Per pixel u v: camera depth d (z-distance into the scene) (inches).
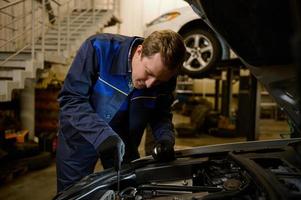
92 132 42.8
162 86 54.9
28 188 115.6
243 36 24.4
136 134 60.9
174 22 136.6
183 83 324.2
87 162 59.8
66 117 46.8
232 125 230.7
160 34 41.3
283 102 28.1
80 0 204.4
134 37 51.8
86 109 46.4
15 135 142.8
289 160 37.6
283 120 319.0
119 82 52.6
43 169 138.9
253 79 133.6
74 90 48.6
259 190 29.3
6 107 157.8
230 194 29.4
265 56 24.3
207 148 49.6
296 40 11.8
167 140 49.5
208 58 136.6
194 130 219.0
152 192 36.9
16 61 106.5
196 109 245.9
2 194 109.4
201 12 29.7
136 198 34.8
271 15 19.8
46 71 135.0
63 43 137.0
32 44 109.0
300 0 13.0
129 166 44.1
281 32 20.5
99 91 53.4
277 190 27.6
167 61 39.9
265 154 40.3
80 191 38.5
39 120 172.9
